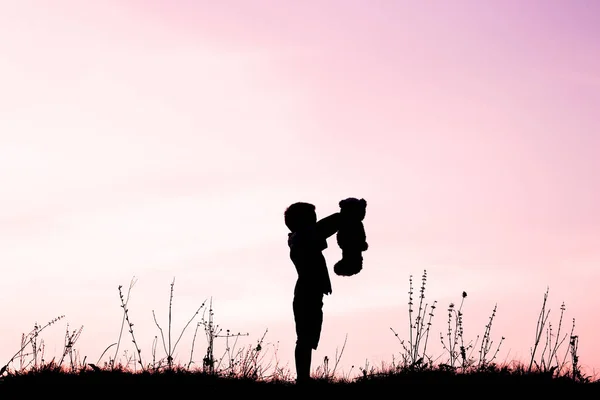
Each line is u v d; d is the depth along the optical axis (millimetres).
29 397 6719
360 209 7555
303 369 7043
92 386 7012
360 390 7336
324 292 7246
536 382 7301
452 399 6973
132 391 6949
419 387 7281
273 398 7020
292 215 7625
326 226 7402
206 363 7656
